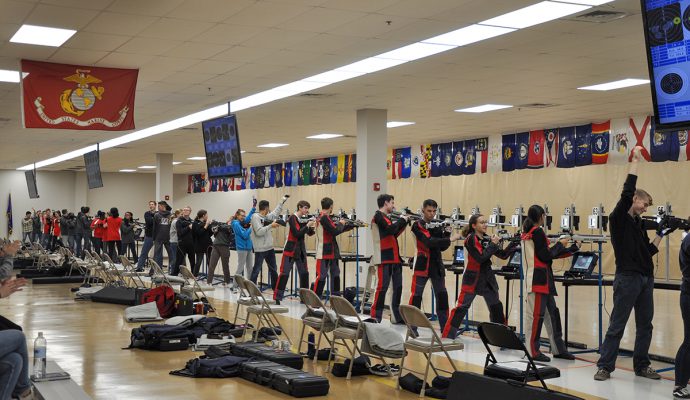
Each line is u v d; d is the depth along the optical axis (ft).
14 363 17.13
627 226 21.71
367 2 25.04
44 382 20.36
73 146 74.49
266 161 95.30
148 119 54.54
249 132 62.85
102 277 53.26
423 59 33.94
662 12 15.96
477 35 29.50
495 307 25.50
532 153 61.05
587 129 56.39
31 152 81.51
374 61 34.42
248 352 24.99
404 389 21.38
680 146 49.85
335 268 36.70
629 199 21.33
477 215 25.48
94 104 33.96
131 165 102.63
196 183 119.55
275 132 62.75
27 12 26.30
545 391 15.53
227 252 50.01
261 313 27.71
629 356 25.82
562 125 57.67
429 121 55.01
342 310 22.86
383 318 34.76
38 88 32.94
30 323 34.47
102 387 21.66
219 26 28.22
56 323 34.50
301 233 37.70
